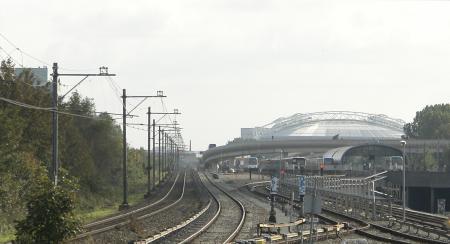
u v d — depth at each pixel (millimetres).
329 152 166000
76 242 36625
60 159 83500
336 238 45312
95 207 84188
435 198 115188
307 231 45781
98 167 113250
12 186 57188
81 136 97688
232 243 36469
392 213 68250
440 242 41312
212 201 92000
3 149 59344
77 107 113000
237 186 149500
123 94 82250
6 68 72375
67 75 47719
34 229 27609
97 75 48250
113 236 42531
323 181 86750
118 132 124188
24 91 75562
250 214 67438
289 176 126000
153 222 56500
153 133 135250
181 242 38094
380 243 41781
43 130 76812
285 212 67062
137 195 116125
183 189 133125
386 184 120750
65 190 28578
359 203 66250
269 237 38562
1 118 60438
